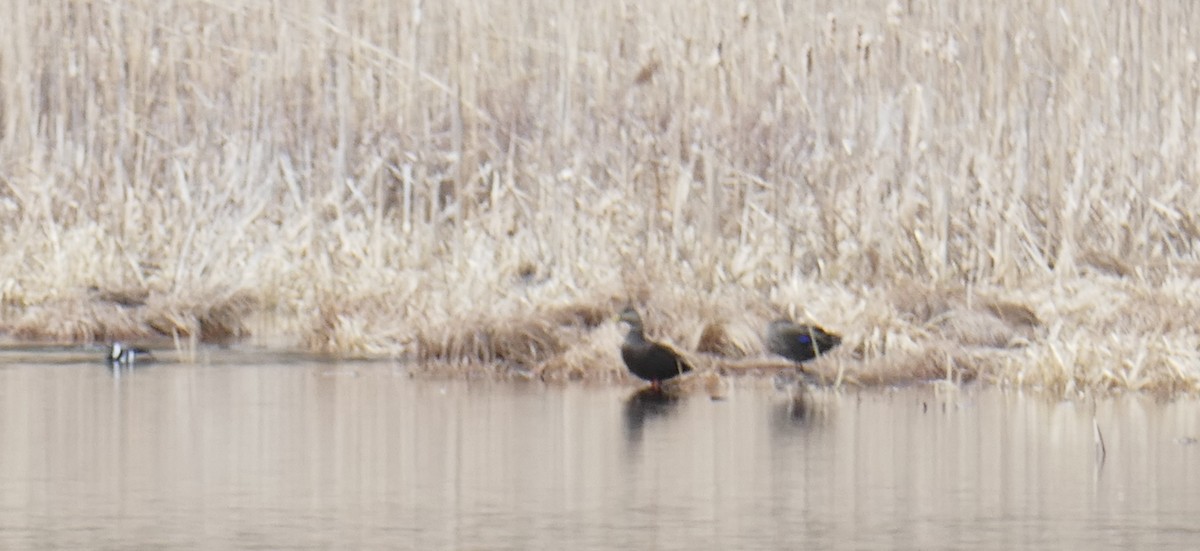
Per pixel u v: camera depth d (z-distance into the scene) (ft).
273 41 355.56
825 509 155.22
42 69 364.58
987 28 326.85
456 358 263.49
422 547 139.64
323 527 147.33
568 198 311.06
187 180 347.36
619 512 154.20
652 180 315.78
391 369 258.16
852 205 313.53
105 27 359.87
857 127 328.70
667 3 334.24
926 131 318.04
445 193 354.54
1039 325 270.46
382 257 315.58
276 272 316.81
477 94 351.87
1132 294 281.13
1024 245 311.68
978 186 319.47
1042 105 333.01
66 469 175.11
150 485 166.71
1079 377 233.76
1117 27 343.26
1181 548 138.82
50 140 356.59
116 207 331.36
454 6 345.31
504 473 173.47
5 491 163.43
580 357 249.55
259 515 152.56
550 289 282.77
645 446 189.67
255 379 247.29
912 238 307.78
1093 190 325.01
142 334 296.10
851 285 294.46
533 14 355.56
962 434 197.06
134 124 351.67
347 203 332.39
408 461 180.14
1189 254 324.19
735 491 163.84
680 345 258.57
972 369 247.09
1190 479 168.96
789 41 335.47
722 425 204.64
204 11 361.30
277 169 344.08
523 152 338.34
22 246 322.96
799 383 241.96
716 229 303.89
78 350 279.69
